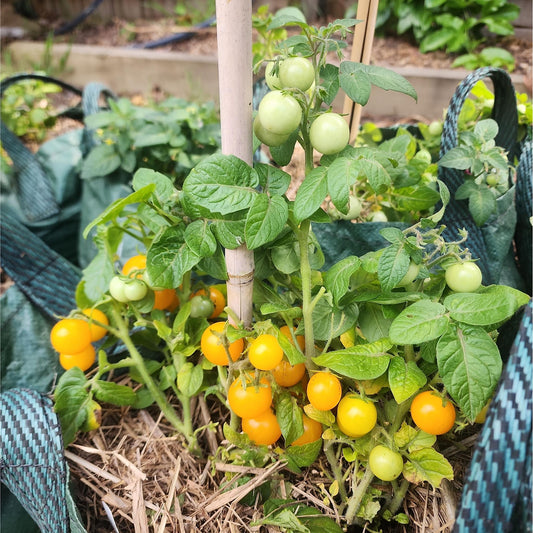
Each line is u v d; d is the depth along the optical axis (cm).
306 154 76
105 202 156
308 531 80
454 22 250
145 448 101
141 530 86
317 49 72
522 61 242
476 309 69
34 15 341
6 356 118
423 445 79
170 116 169
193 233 77
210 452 101
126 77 288
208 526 88
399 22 262
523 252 118
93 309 98
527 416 56
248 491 87
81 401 97
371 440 81
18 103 228
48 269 123
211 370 102
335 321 83
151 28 324
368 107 236
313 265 91
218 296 99
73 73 292
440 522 83
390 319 84
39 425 86
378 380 80
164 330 94
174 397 112
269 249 86
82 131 169
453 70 240
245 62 67
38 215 154
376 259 78
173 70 280
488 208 96
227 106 70
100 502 94
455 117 95
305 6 292
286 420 81
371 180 71
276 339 75
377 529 88
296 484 92
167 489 94
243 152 73
